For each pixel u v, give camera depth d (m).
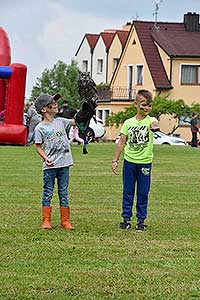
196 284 7.30
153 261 8.22
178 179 17.53
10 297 6.78
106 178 17.17
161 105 50.78
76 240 9.29
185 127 53.09
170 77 54.69
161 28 57.19
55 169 10.00
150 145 10.12
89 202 12.88
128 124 10.14
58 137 9.97
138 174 10.11
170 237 9.62
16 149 26.23
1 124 27.62
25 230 9.86
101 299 6.77
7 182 15.79
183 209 12.28
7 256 8.32
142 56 56.25
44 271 7.69
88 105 10.30
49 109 10.00
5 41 28.67
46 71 57.34
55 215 11.18
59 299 6.75
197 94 54.97
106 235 9.67
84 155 25.12
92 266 7.94
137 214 10.18
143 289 7.10
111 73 65.50
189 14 56.88
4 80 28.80
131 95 57.19
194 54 54.62
